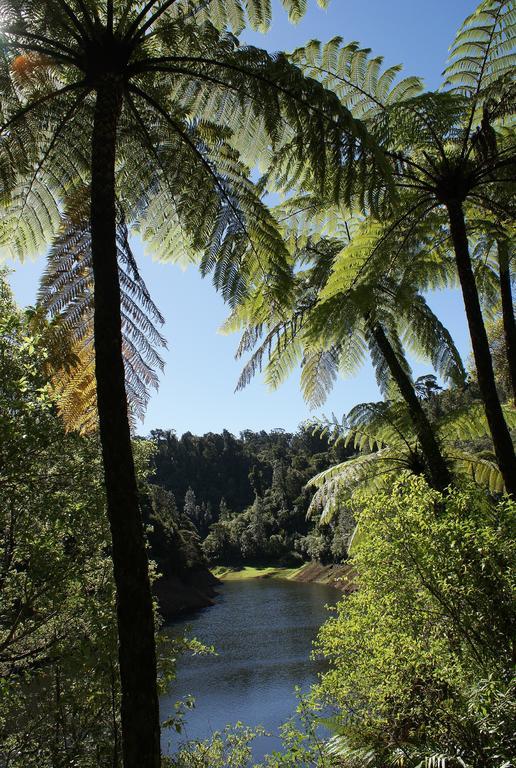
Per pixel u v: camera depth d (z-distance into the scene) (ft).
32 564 17.84
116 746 15.42
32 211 10.73
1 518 18.37
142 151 10.19
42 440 16.93
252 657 65.26
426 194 13.83
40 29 8.35
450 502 11.97
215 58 8.77
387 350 21.16
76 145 10.05
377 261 14.89
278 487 252.42
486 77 13.66
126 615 6.42
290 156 11.94
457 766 9.12
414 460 22.57
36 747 17.69
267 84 8.61
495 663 9.78
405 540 11.89
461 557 10.59
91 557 20.93
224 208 10.07
